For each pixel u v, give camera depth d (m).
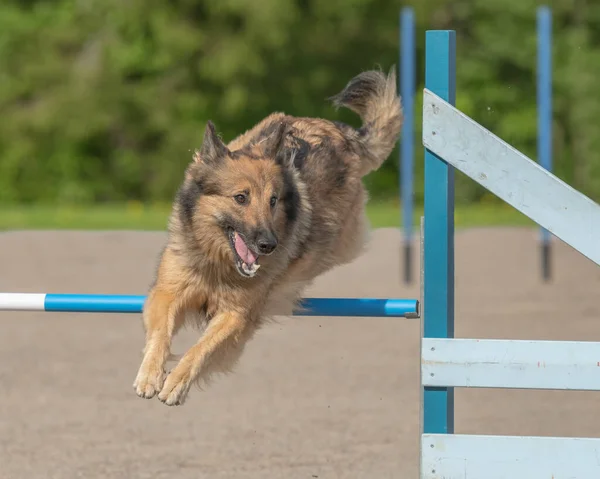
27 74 47.19
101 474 9.11
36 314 17.62
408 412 11.19
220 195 8.28
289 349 14.69
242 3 45.09
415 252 24.44
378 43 47.91
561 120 44.59
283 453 9.75
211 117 48.09
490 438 6.58
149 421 10.95
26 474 9.11
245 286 8.30
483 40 45.97
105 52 46.88
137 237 26.59
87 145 48.31
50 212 37.69
